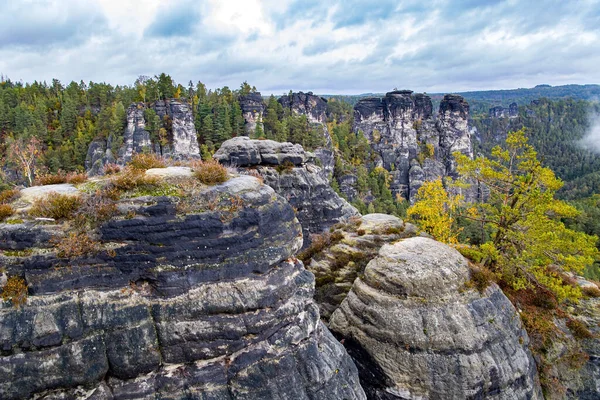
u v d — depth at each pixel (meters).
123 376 15.11
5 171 88.81
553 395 26.97
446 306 24.73
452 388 22.97
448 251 28.06
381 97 191.50
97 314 14.88
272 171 54.84
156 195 16.50
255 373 16.56
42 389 13.93
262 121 146.25
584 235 30.53
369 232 36.38
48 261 14.57
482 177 37.38
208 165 18.45
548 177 32.88
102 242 15.49
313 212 57.03
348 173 143.75
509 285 33.09
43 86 173.88
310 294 19.20
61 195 15.81
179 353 15.73
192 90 159.00
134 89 156.38
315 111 176.12
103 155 120.19
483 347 23.92
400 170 169.38
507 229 34.22
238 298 16.53
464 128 183.88
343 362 19.70
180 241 16.12
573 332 29.56
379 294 26.06
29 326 13.91
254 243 17.34
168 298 15.85
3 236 14.54
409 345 23.88
